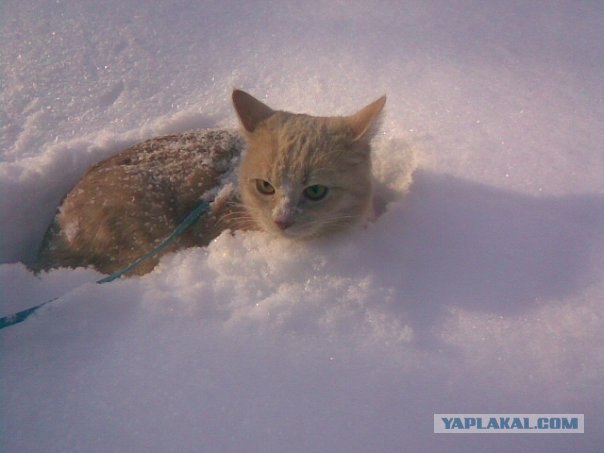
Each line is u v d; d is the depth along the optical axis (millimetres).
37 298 410
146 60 598
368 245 420
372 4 659
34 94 561
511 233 413
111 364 346
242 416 317
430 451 301
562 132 492
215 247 431
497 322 362
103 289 391
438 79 559
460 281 387
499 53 586
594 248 399
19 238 508
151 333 364
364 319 367
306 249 428
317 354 347
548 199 436
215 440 307
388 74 572
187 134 518
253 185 457
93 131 542
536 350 346
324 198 441
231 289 392
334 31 626
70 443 308
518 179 454
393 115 524
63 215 477
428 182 458
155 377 337
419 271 395
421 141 494
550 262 393
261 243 442
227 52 609
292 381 332
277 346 352
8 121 539
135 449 305
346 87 564
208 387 331
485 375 334
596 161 462
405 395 324
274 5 661
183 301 382
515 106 521
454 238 415
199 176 489
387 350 348
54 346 358
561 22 625
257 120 465
